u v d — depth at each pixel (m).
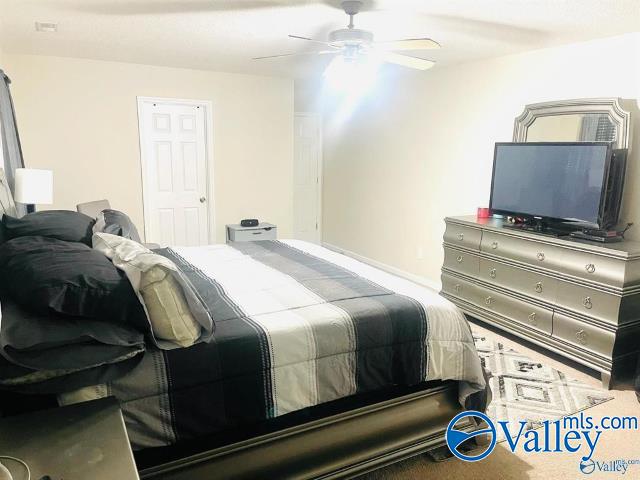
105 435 1.19
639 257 2.75
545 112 3.64
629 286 2.75
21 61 4.37
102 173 4.89
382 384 2.07
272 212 5.86
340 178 6.47
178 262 2.91
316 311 2.04
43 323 1.48
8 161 3.51
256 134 5.58
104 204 4.24
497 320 3.61
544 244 3.19
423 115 4.95
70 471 1.04
